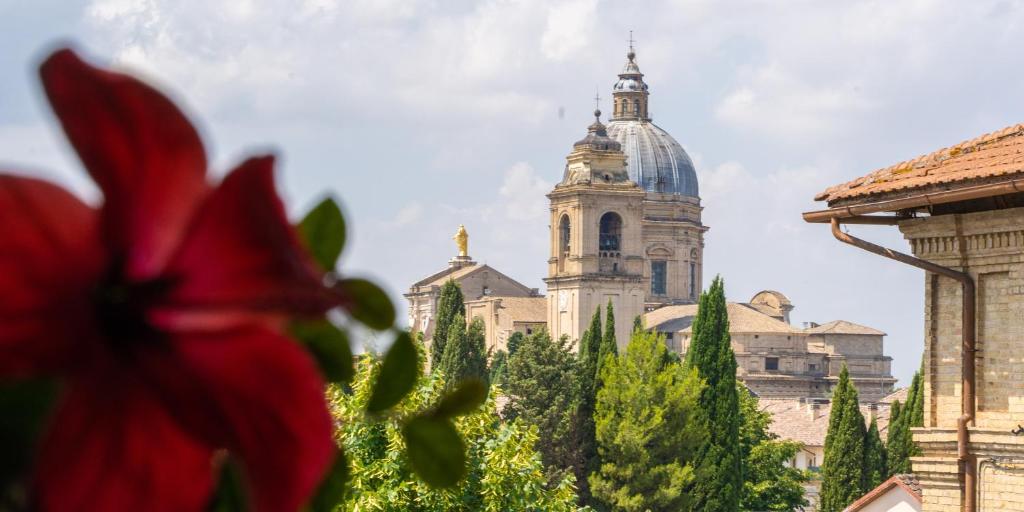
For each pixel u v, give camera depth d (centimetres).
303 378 162
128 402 157
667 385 10481
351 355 222
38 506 153
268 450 160
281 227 158
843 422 10231
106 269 155
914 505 4384
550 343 11631
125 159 154
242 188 157
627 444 10231
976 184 2442
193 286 158
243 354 160
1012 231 2531
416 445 260
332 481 251
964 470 2606
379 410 260
